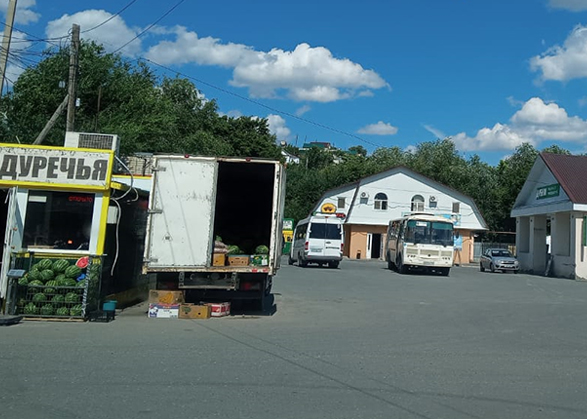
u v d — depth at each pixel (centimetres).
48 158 1155
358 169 6519
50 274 1083
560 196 3469
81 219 1166
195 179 1186
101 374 662
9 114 2578
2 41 1527
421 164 6378
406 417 532
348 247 5359
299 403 567
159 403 556
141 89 3272
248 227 1552
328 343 904
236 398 579
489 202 6259
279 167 1222
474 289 2061
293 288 1864
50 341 857
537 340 988
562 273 3353
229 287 1186
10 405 538
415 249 2812
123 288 1329
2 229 1256
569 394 632
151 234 1169
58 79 2892
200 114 5875
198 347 840
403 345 905
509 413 555
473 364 775
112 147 1522
